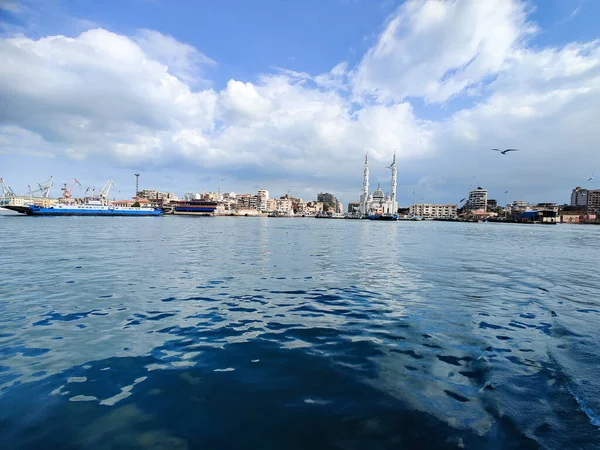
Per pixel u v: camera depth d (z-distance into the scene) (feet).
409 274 54.49
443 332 26.81
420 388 17.76
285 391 17.37
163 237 126.93
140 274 50.34
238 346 23.54
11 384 17.79
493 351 22.86
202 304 34.53
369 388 17.71
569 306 35.47
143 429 14.20
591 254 95.30
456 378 18.93
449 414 15.37
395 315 31.48
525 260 78.07
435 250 97.86
